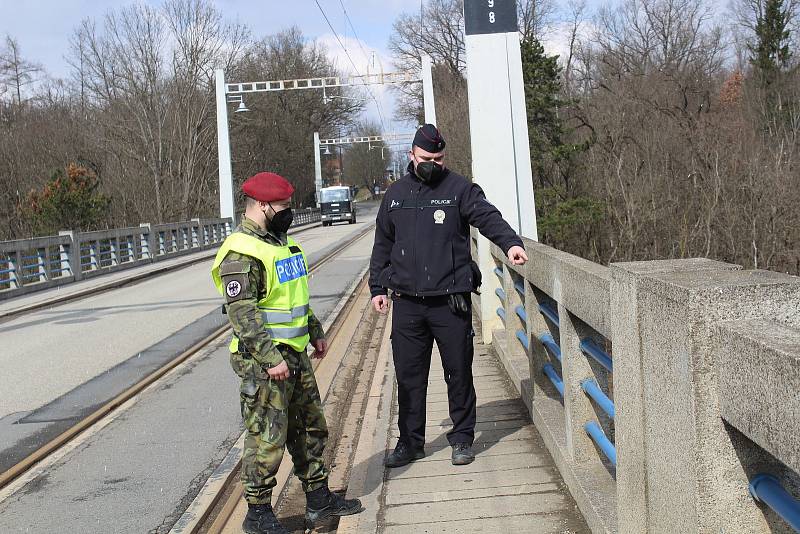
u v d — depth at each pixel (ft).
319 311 47.26
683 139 98.37
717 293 7.31
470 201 16.02
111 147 156.04
